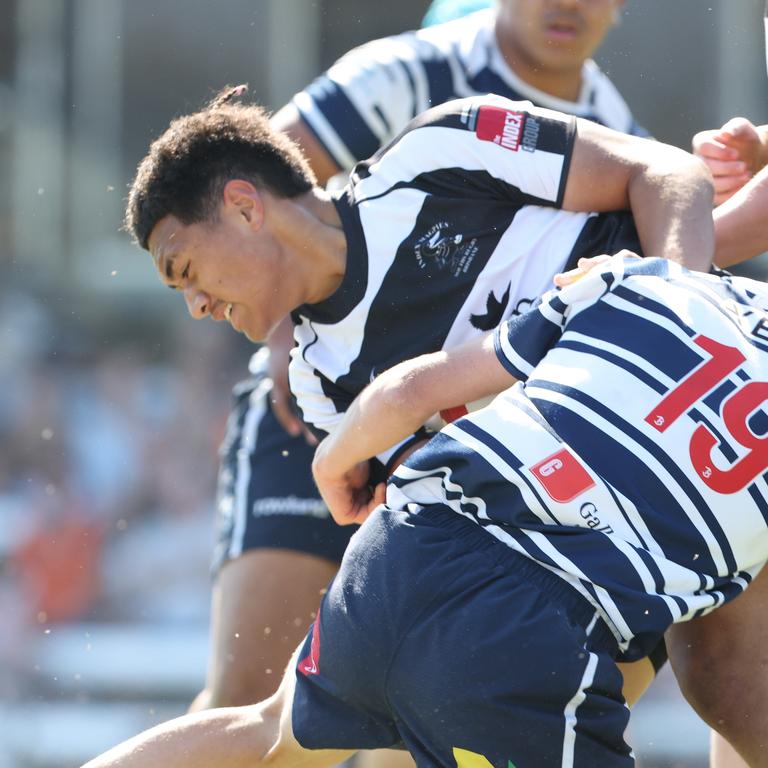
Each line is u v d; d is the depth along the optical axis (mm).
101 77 33031
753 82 26031
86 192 33188
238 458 12648
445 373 7871
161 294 31219
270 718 8211
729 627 8250
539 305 7848
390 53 12000
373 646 7406
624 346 7473
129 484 27469
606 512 7242
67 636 23703
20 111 33125
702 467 7277
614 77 26219
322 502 12023
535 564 7293
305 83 31812
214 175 8688
